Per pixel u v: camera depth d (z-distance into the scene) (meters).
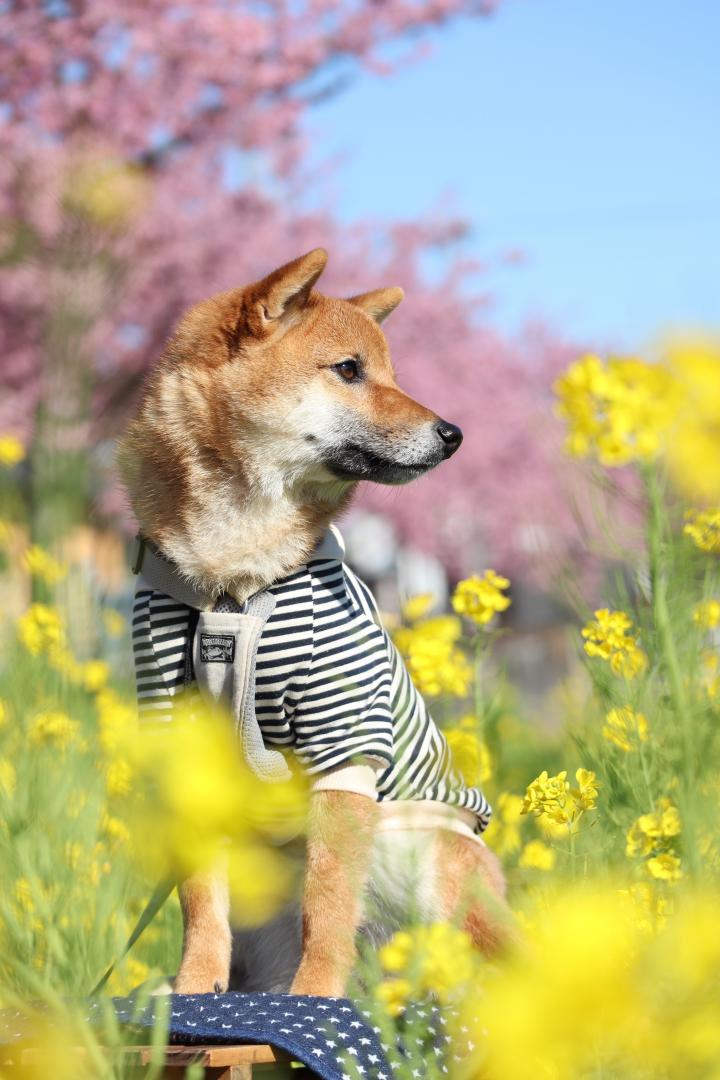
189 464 3.70
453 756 4.16
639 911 2.34
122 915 3.52
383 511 20.61
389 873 3.53
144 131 15.45
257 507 3.67
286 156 17.19
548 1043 1.17
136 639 3.61
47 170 14.22
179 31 15.12
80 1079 2.21
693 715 2.34
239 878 3.35
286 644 3.38
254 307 3.80
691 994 1.43
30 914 3.31
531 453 20.61
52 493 7.10
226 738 3.38
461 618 4.85
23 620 5.50
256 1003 2.73
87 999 2.80
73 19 14.73
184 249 16.05
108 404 16.23
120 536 7.11
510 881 3.82
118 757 3.95
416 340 20.00
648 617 2.82
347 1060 2.19
